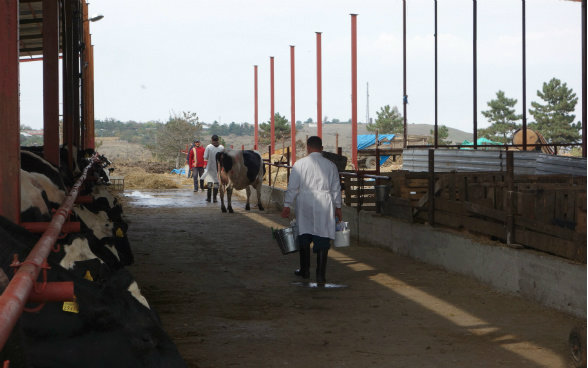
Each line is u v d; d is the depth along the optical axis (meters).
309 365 4.72
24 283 1.97
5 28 3.88
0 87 3.88
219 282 7.68
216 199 19.30
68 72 11.54
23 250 3.03
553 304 6.27
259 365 4.71
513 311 6.24
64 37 11.43
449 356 4.93
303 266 7.96
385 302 6.67
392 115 91.62
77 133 14.34
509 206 7.10
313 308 6.43
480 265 7.51
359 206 11.42
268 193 18.00
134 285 3.48
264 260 9.25
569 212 6.54
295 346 5.17
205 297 6.89
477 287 7.32
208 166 18.75
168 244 10.74
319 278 7.56
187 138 67.62
